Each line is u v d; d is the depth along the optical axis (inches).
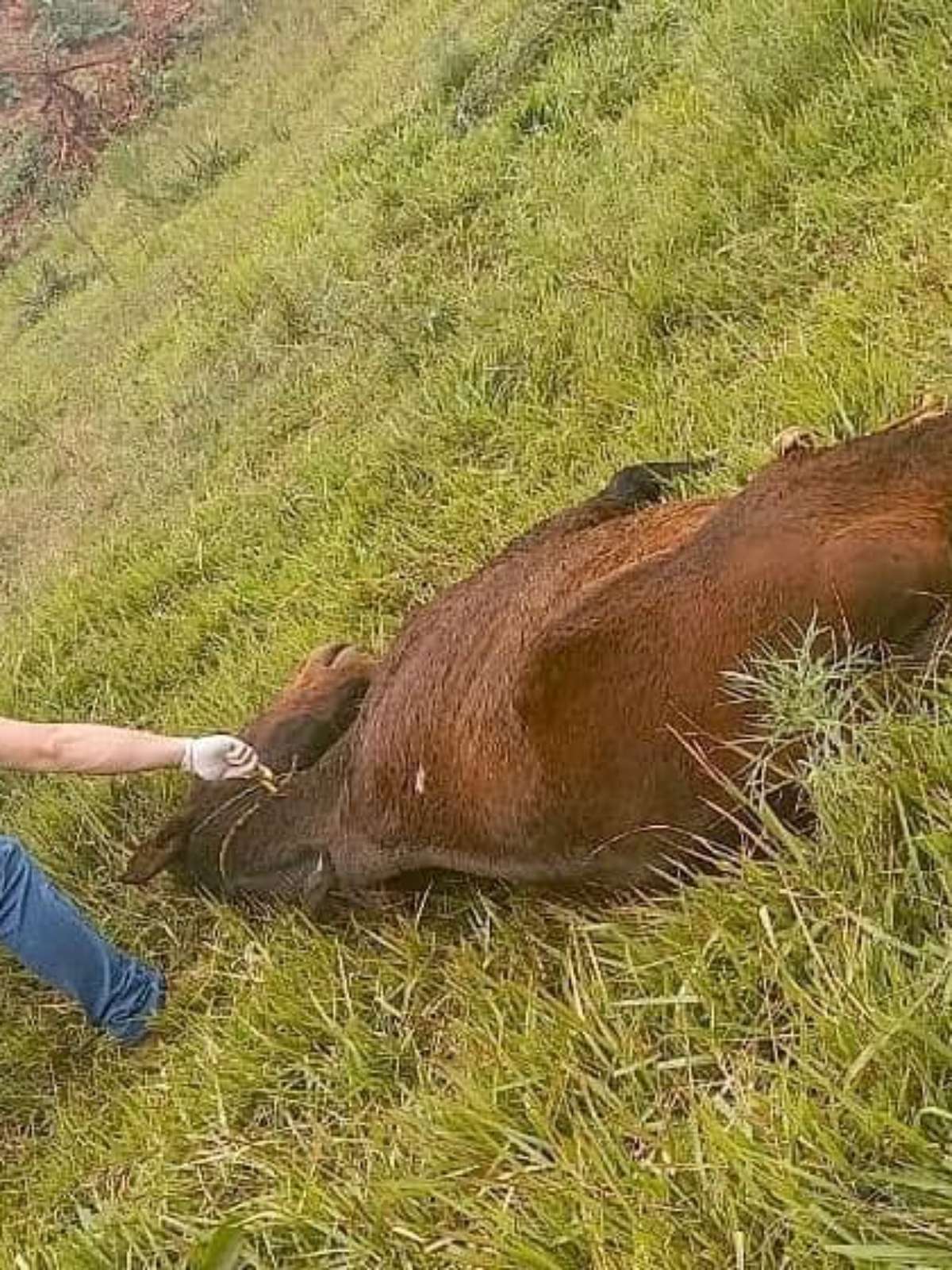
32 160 677.3
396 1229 103.7
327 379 237.8
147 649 202.1
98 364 368.2
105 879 164.9
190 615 204.4
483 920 122.7
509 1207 100.7
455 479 185.6
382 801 123.6
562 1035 107.3
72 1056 146.6
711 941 103.4
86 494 281.6
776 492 104.7
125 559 233.1
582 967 109.8
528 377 192.4
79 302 455.2
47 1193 131.3
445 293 225.9
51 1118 141.6
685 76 216.7
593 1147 98.9
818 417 146.3
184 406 278.1
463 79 297.0
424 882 126.3
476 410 193.8
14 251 612.7
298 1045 126.5
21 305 513.3
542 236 213.5
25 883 137.9
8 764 135.0
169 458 261.1
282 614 189.2
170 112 579.5
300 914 135.9
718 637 101.8
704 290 177.8
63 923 138.6
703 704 102.2
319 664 153.6
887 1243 84.6
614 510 140.0
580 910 114.4
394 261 247.0
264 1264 109.9
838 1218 86.8
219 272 338.0
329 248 271.9
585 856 109.4
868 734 102.0
